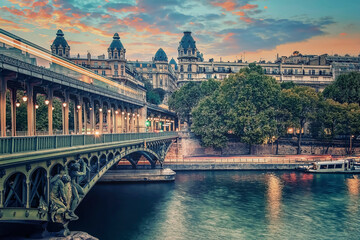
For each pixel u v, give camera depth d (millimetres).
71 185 28906
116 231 40500
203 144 101438
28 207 23859
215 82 119062
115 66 146000
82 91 40219
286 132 107562
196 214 47656
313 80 170750
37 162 24812
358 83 117750
